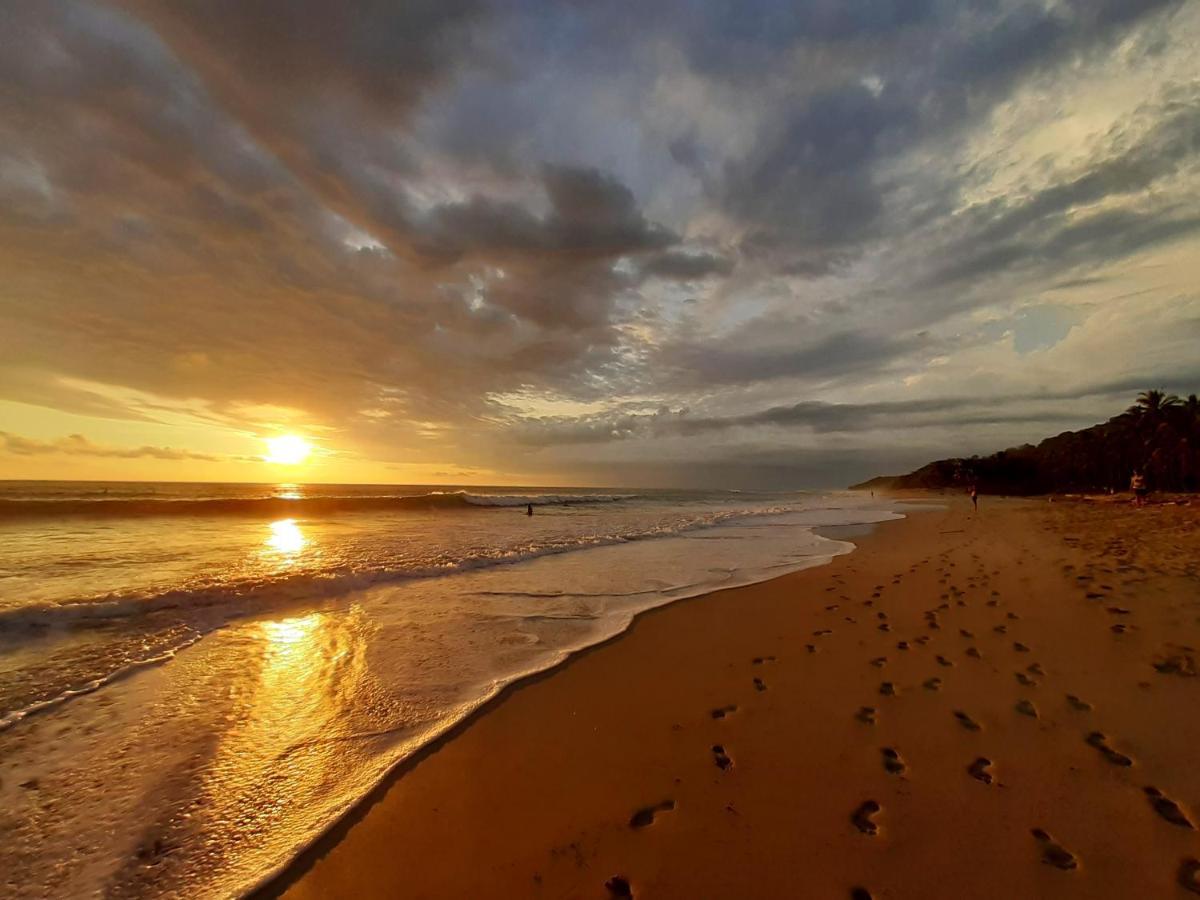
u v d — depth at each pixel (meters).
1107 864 2.39
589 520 23.69
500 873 2.47
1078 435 73.81
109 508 19.66
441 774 3.30
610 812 2.91
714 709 4.14
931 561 10.59
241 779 3.25
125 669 4.88
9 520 17.30
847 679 4.61
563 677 4.84
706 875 2.42
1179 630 5.20
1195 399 52.44
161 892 2.38
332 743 3.68
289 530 17.19
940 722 3.74
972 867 2.40
